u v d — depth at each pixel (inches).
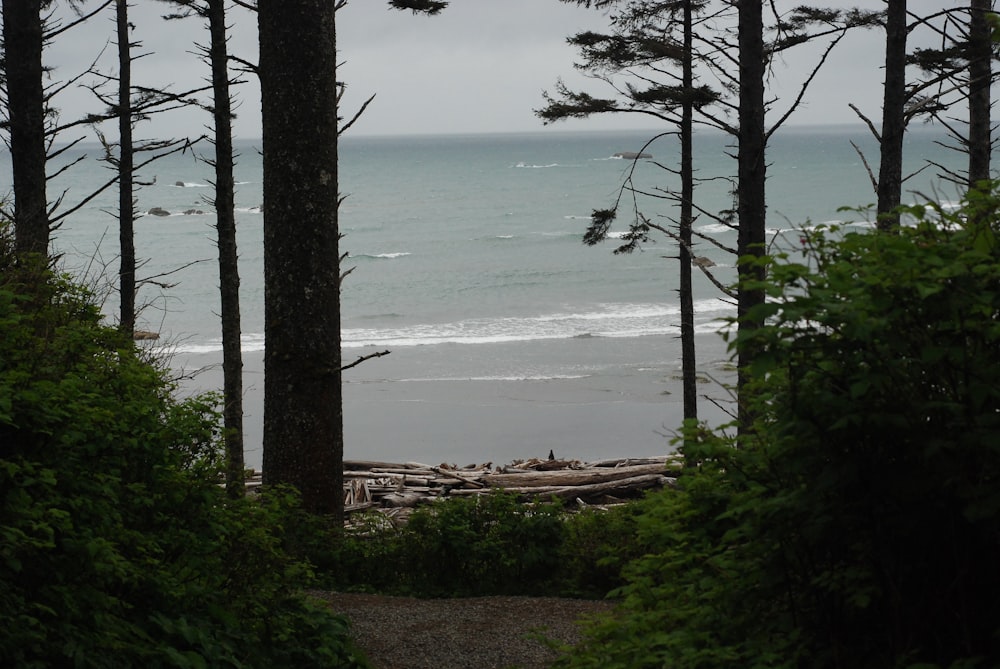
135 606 198.2
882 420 117.6
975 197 126.6
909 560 128.1
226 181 512.4
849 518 127.8
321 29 414.9
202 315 1770.4
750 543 144.9
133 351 267.1
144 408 220.5
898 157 468.8
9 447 190.9
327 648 241.0
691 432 171.2
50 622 169.6
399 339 1596.9
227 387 512.4
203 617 213.2
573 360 1408.7
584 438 1008.9
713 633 150.7
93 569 182.4
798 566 140.2
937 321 118.7
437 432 1038.4
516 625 333.4
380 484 644.7
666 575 180.9
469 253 2699.3
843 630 134.4
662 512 176.4
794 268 122.3
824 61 466.9
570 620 338.6
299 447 426.0
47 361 219.6
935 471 120.3
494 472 687.7
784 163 6348.4
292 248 421.1
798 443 132.9
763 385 147.4
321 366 426.6
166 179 5580.7
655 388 1234.0
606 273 2293.3
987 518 119.7
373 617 340.8
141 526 212.5
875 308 116.7
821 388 128.6
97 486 195.0
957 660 117.7
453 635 321.7
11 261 270.7
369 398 1204.5
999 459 118.9
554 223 3442.4
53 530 171.6
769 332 122.2
